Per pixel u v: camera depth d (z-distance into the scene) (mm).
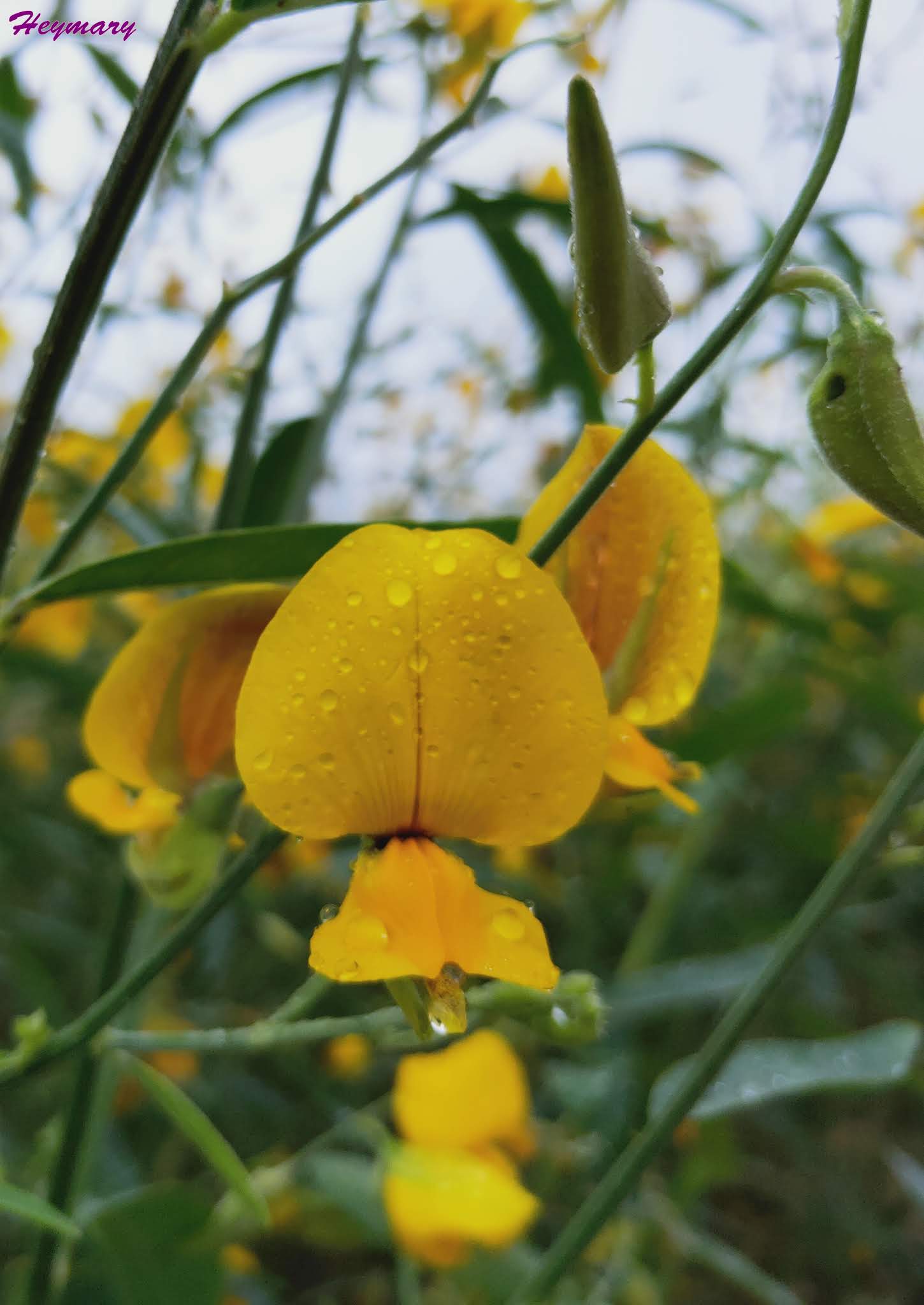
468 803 128
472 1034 224
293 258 151
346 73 194
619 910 406
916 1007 416
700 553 141
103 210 122
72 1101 160
